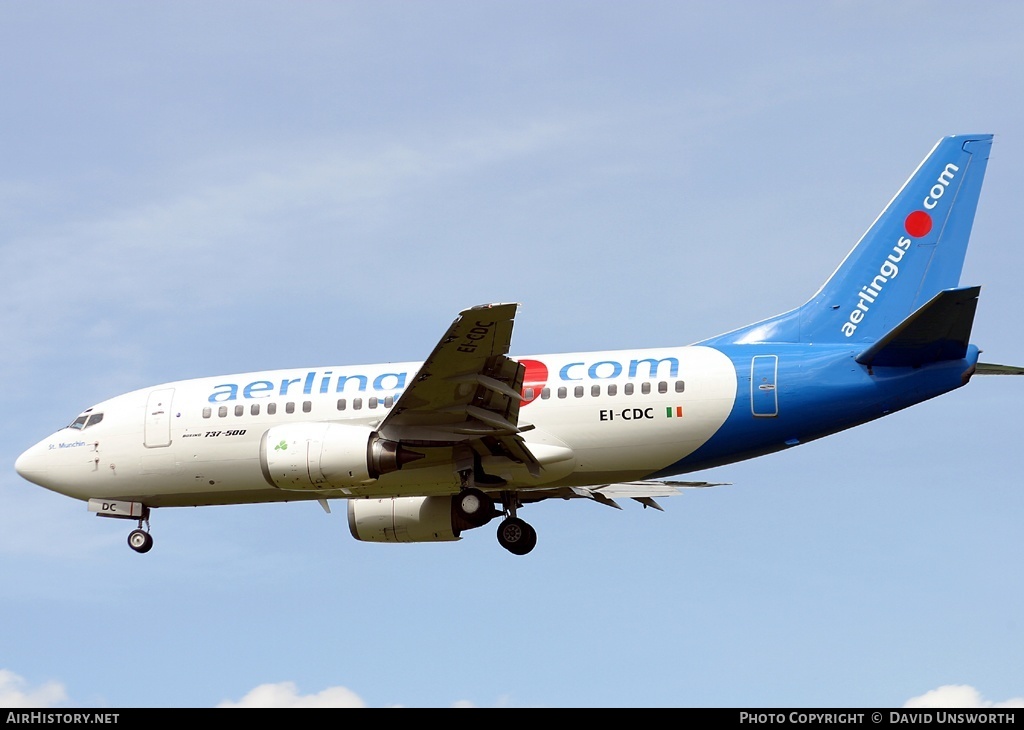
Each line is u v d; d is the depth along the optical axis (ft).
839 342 316.40
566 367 319.88
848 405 303.68
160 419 338.75
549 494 362.12
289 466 309.01
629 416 311.27
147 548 347.36
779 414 305.73
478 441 311.47
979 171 317.63
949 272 314.96
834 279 320.50
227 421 334.03
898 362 301.43
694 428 308.40
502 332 281.13
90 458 342.85
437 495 326.65
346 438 307.99
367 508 344.28
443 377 293.43
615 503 374.63
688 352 316.60
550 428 314.14
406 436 307.17
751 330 322.75
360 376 333.01
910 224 318.45
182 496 341.82
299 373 338.34
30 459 348.59
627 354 319.88
